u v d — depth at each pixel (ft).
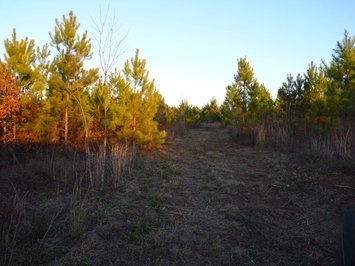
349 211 9.28
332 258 16.05
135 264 14.66
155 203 22.27
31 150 36.35
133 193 24.25
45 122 36.09
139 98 41.81
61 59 36.88
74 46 37.14
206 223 19.57
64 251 15.30
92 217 19.10
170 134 61.87
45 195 22.43
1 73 33.58
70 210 18.39
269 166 34.96
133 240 16.81
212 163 37.04
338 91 41.70
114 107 39.75
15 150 34.50
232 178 30.07
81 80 37.22
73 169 26.78
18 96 35.27
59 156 34.09
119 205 21.56
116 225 18.19
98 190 23.99
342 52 45.88
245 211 21.95
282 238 18.13
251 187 27.30
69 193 22.93
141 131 41.60
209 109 98.78
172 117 73.31
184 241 16.92
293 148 43.11
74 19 37.22
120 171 27.68
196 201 23.66
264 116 55.31
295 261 15.74
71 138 38.55
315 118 45.60
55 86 36.60
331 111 42.65
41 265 14.06
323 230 19.30
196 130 78.74
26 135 35.58
